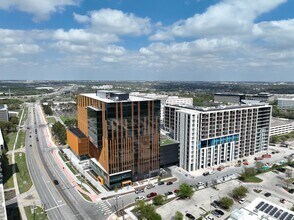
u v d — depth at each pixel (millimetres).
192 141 159625
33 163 174250
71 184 140625
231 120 177250
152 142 146875
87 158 180375
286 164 173375
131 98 149125
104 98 150125
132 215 109875
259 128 198250
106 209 114625
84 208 115188
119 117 132625
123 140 135750
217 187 139125
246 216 90250
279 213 91875
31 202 119438
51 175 153125
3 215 84812
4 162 162375
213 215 110625
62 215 108812
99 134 140500
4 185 137875
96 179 148125
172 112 198250
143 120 141000
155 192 131625
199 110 172875
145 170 147000
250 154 196500
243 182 146125
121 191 132375
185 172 160625
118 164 136000
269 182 146250
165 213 112250
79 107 195500
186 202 122125
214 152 172500
